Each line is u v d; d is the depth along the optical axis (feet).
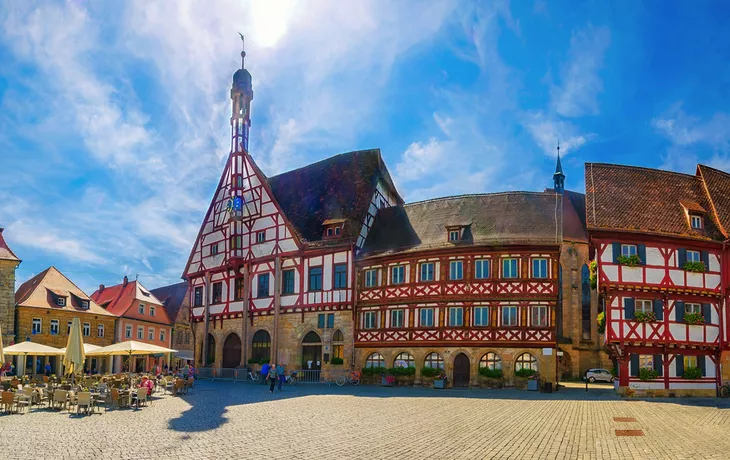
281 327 134.00
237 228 146.72
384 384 115.24
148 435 50.21
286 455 41.27
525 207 117.19
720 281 98.43
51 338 158.61
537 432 52.34
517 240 108.99
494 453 42.37
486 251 110.93
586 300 169.89
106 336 175.83
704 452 43.47
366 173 142.61
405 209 134.10
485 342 108.37
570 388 114.32
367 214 133.49
